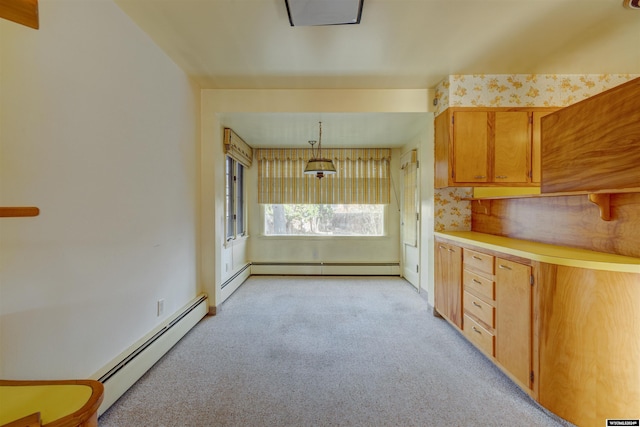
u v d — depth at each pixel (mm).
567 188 1795
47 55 1240
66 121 1334
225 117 3125
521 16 1821
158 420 1496
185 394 1702
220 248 3125
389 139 4113
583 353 1386
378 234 4754
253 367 1999
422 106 2979
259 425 1467
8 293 1110
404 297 3570
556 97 2705
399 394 1715
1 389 921
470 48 2211
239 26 1896
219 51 2215
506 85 2688
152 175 2047
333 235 4738
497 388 1775
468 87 2684
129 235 1790
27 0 846
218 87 2920
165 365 2016
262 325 2717
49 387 936
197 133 2844
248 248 4715
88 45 1460
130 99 1797
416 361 2086
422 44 2148
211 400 1651
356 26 1907
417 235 3807
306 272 4684
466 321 2291
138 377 1824
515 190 2963
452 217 3020
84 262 1441
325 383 1818
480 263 2094
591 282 1357
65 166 1330
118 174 1688
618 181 1486
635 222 1426
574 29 1971
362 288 3959
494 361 1931
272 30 1945
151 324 2041
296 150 4633
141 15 1769
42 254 1229
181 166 2504
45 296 1243
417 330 2617
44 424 768
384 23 1880
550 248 1765
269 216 4766
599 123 1576
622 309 1306
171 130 2328
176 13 1754
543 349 1515
